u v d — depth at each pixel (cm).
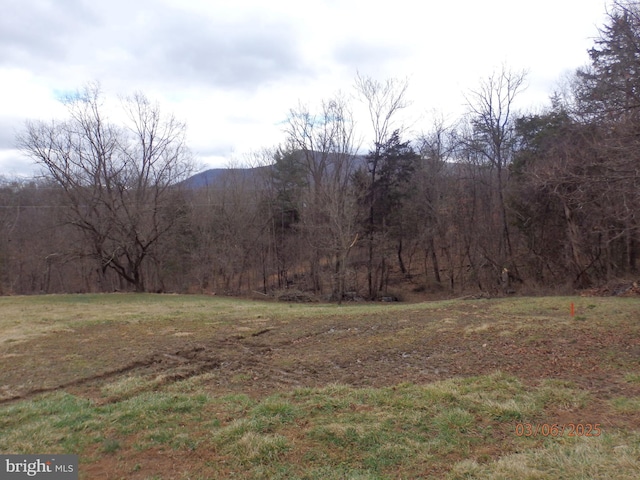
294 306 1934
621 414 499
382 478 379
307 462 410
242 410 537
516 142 2886
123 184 2764
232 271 3538
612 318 1041
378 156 3231
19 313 1577
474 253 3012
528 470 377
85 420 518
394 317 1284
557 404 532
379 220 3212
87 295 2373
